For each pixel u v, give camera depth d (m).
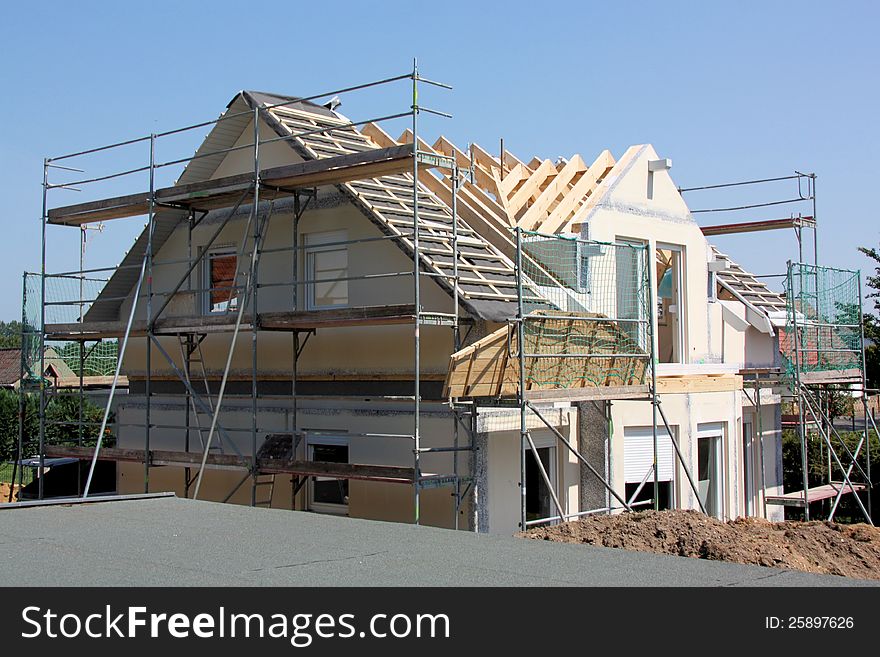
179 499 10.16
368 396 14.02
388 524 8.34
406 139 16.95
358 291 14.42
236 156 16.19
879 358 25.36
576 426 14.59
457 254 13.27
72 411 26.17
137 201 15.44
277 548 7.11
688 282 16.86
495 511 13.11
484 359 11.51
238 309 15.42
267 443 15.23
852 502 20.94
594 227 14.95
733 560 8.16
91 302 16.55
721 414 16.64
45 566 6.48
